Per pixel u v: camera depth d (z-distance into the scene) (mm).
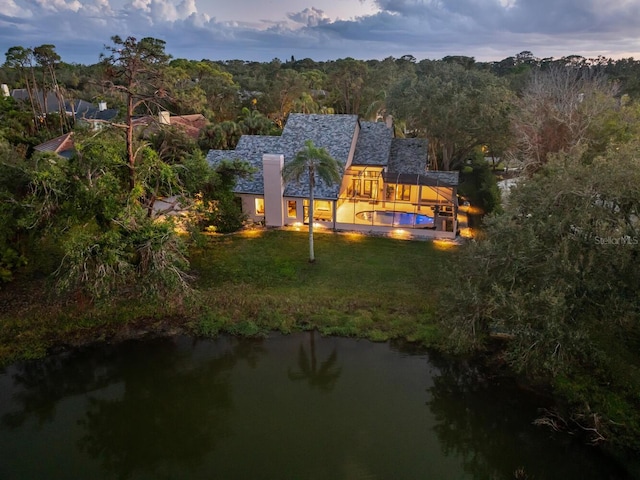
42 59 57344
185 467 13672
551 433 14836
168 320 21719
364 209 35188
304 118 38312
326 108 75625
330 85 88812
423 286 23766
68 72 80562
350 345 19984
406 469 13586
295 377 18172
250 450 14391
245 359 19312
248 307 22172
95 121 22125
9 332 20141
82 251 18625
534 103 36406
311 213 25781
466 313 17156
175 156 27078
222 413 16203
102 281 18781
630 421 14531
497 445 14531
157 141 27922
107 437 15078
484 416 15828
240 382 17938
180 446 14609
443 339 19453
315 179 32406
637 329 16766
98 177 20344
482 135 42500
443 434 15047
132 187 22156
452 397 16812
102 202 19766
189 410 16406
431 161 51500
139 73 21109
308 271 25641
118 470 13641
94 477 13367
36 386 17609
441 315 19078
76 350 19672
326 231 31719
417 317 21250
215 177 26344
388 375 18156
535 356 15281
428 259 26844
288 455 14125
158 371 18609
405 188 36562
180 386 17734
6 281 23609
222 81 77000
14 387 17500
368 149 37406
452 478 13250
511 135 40875
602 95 33844
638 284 13938
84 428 15516
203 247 28969
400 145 38906
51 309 21828
